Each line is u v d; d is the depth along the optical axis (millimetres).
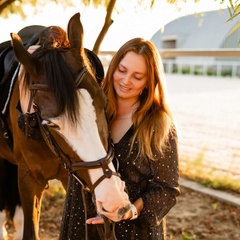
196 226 3652
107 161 1781
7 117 2676
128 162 1883
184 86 15828
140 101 1995
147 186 1920
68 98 1767
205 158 5734
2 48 2922
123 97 1950
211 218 3812
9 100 2600
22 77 2260
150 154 1837
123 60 1917
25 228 2621
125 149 1892
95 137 1786
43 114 1823
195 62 24172
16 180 3148
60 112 1763
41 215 3818
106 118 1941
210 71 22484
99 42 3779
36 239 2619
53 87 1809
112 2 3588
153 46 1920
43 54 1964
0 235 3213
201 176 4762
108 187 1736
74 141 1775
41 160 2525
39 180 2627
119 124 1998
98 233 1977
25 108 2221
